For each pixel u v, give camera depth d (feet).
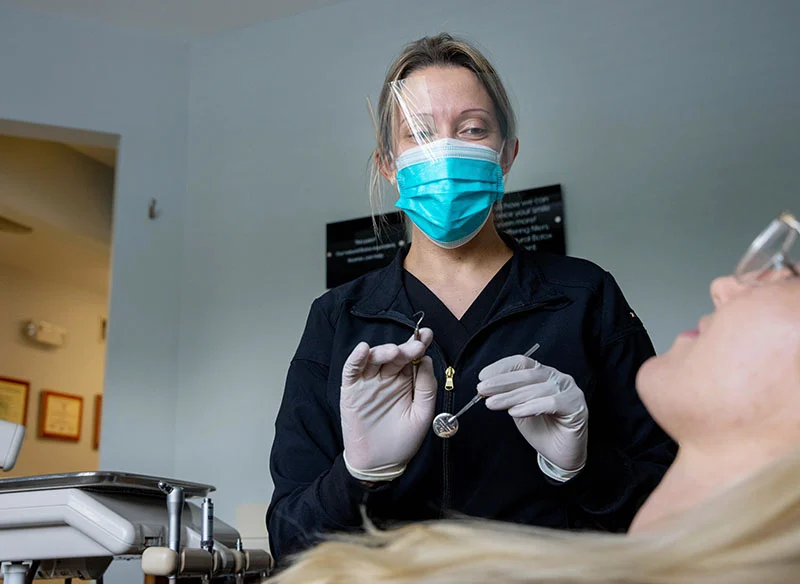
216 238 12.79
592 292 4.48
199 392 12.25
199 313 12.57
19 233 17.11
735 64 10.69
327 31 13.03
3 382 18.30
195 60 13.69
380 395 3.52
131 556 5.04
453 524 1.42
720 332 1.65
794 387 1.52
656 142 10.81
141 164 12.97
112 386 12.05
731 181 10.38
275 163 12.78
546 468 3.78
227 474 11.80
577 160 11.09
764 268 1.83
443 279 4.66
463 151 4.50
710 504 1.19
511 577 1.17
